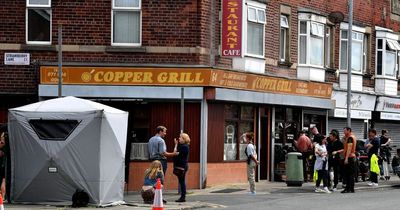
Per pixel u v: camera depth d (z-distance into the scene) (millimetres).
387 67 41531
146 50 28891
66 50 28797
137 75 28703
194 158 29062
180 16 28953
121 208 21344
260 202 23875
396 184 32938
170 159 28734
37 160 21984
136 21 29109
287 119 34594
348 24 35062
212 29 29531
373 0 40750
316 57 35625
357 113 39250
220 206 22531
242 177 31484
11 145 22297
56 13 28812
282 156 33281
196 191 28141
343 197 25969
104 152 21844
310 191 28438
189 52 28969
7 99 29000
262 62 31953
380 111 41188
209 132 29531
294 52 34469
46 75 28531
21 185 22156
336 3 37438
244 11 30328
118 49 28797
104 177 21812
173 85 28797
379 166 35688
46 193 22000
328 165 28594
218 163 30000
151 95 28703
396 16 43062
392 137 43219
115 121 22250
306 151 32656
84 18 28828
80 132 21766
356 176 33094
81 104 22203
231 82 29938
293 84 33781
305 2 35125
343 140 30766
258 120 32531
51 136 21938
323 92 36094
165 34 28969
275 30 33094
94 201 21625
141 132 29062
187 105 29109
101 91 28688
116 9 28953
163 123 29000
